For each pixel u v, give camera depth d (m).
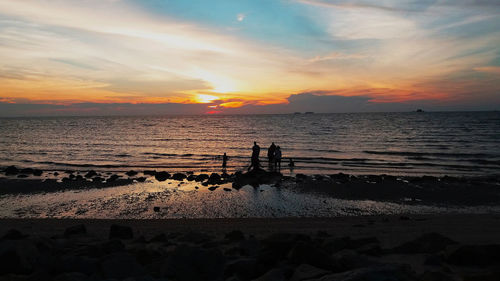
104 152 39.62
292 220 12.41
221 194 17.34
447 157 34.06
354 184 19.92
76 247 6.84
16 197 17.03
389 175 22.52
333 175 22.78
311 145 47.12
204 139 59.19
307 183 20.25
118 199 16.38
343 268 5.49
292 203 15.45
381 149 41.72
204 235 8.45
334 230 10.42
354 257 5.78
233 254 6.62
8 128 102.56
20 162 31.66
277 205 15.09
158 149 43.25
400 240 8.61
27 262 5.05
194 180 21.84
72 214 13.78
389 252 7.08
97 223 11.87
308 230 10.44
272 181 20.91
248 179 21.53
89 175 23.86
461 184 19.73
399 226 10.88
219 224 11.66
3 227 10.97
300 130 83.00
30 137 63.22
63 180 21.70
